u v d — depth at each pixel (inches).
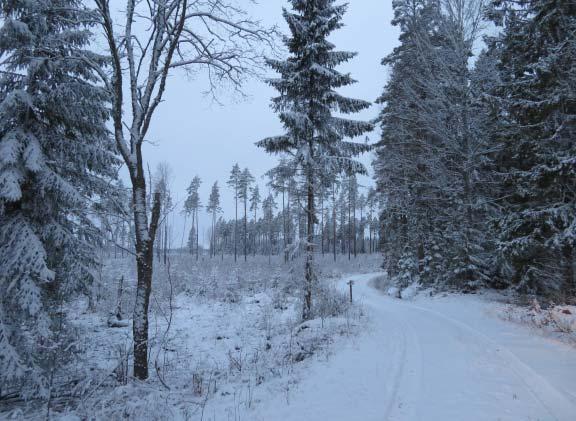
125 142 311.6
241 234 3521.2
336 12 558.3
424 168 929.5
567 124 486.0
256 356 389.7
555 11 498.3
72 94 331.3
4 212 308.8
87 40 351.3
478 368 275.9
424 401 217.6
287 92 586.2
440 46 813.9
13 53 314.2
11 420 239.1
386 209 1043.3
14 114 308.2
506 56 618.8
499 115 634.8
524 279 593.6
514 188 661.3
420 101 791.1
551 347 316.8
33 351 285.9
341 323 494.0
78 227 349.7
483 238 760.3
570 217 494.3
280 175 574.9
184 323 606.9
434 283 861.8
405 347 354.0
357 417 200.8
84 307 681.6
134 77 317.1
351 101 574.2
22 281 281.4
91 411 234.7
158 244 1393.9
